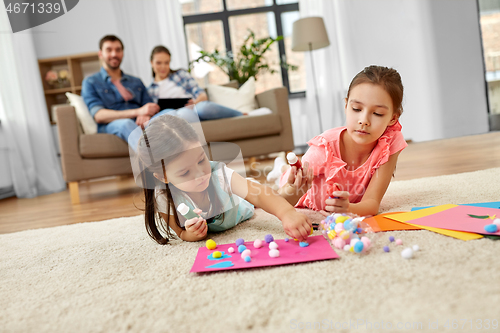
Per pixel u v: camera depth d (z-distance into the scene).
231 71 4.41
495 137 3.38
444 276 0.58
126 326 0.56
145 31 4.40
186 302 0.62
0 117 3.42
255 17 4.81
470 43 4.12
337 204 0.93
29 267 0.95
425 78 4.18
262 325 0.52
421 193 1.30
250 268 0.75
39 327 0.59
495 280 0.55
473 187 1.27
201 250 0.90
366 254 0.74
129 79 2.93
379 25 4.38
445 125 4.16
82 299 0.69
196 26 4.80
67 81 4.25
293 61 4.84
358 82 1.03
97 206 2.18
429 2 4.08
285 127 2.92
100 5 4.45
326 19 4.45
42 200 2.98
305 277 0.66
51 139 3.83
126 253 0.97
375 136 1.04
